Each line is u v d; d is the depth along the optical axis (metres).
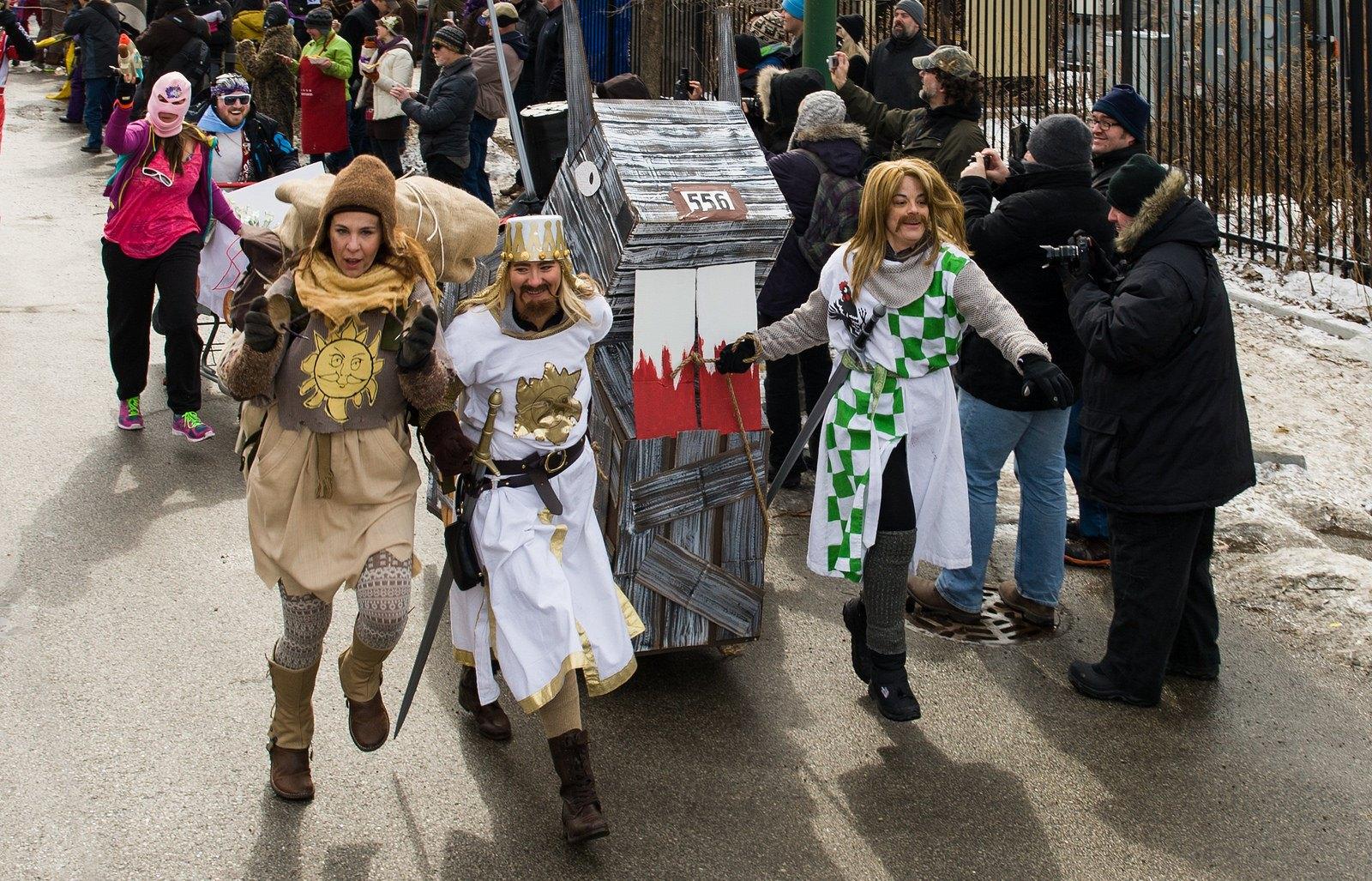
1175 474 4.14
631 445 4.09
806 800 3.79
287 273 3.36
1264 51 8.79
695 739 4.10
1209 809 3.82
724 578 4.31
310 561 3.41
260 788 3.69
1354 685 4.58
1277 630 5.00
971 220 4.82
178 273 6.24
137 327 6.35
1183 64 10.16
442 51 9.64
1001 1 11.18
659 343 4.06
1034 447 4.83
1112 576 4.43
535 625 3.41
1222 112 9.90
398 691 4.28
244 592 4.88
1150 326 4.00
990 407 4.72
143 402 6.98
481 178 10.73
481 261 4.56
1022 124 5.82
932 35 11.38
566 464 3.53
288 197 3.54
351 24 12.59
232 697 4.16
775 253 4.16
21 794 3.58
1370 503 6.23
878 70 8.87
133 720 3.99
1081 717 4.33
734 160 4.11
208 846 3.42
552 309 3.46
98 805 3.56
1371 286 8.68
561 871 3.41
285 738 3.62
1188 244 4.13
